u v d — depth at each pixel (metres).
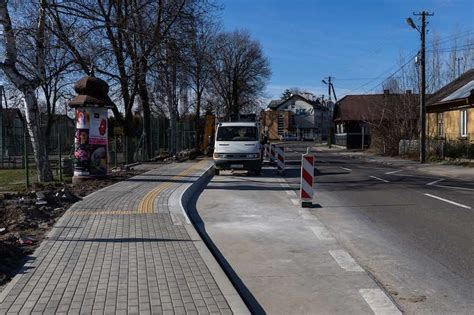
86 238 8.29
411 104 40.53
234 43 70.44
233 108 70.88
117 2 22.70
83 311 5.00
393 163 31.23
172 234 8.63
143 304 5.20
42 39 17.83
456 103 31.88
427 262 7.26
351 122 66.81
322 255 7.79
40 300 5.32
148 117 32.06
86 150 16.73
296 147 69.19
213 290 5.66
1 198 11.90
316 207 12.63
